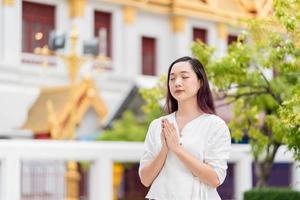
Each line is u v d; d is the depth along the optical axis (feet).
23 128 79.20
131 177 75.66
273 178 75.31
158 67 94.84
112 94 89.15
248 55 39.78
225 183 65.36
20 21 79.41
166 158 20.81
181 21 94.22
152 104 44.11
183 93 21.18
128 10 91.81
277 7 32.99
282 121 30.45
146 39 94.17
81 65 83.87
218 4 91.04
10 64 78.33
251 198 48.65
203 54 41.24
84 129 83.71
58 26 84.23
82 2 86.48
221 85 40.47
